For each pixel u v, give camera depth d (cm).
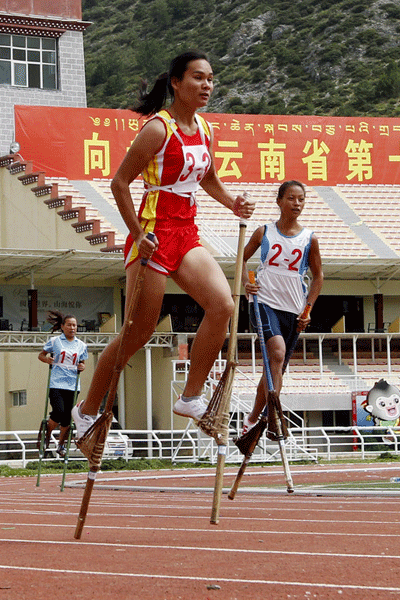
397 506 935
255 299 884
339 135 5700
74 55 5669
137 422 4400
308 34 16112
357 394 3656
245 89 15400
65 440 1705
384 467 2300
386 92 13588
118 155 5272
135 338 657
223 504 1009
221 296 646
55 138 5184
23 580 450
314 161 5641
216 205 5141
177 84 666
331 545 579
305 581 443
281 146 5600
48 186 4666
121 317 4709
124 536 643
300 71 15350
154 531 678
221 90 15475
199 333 654
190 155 660
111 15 19812
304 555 532
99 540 618
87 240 4441
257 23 16925
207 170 681
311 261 1036
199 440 3141
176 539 618
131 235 662
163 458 3152
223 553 543
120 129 5294
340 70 14962
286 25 16575
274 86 15238
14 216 4909
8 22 5494
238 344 4575
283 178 5566
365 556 526
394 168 5747
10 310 4506
